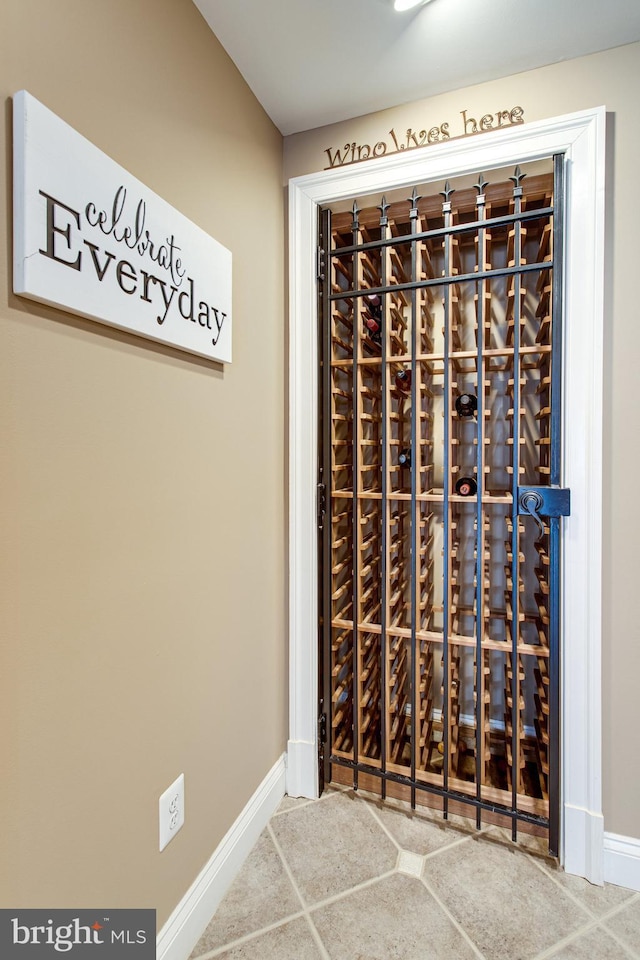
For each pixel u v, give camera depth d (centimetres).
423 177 126
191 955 97
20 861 62
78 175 65
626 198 111
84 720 71
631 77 109
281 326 142
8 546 59
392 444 149
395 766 149
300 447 143
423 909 107
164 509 89
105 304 71
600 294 112
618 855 115
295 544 145
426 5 98
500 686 178
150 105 84
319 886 113
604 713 116
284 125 136
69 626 68
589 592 115
